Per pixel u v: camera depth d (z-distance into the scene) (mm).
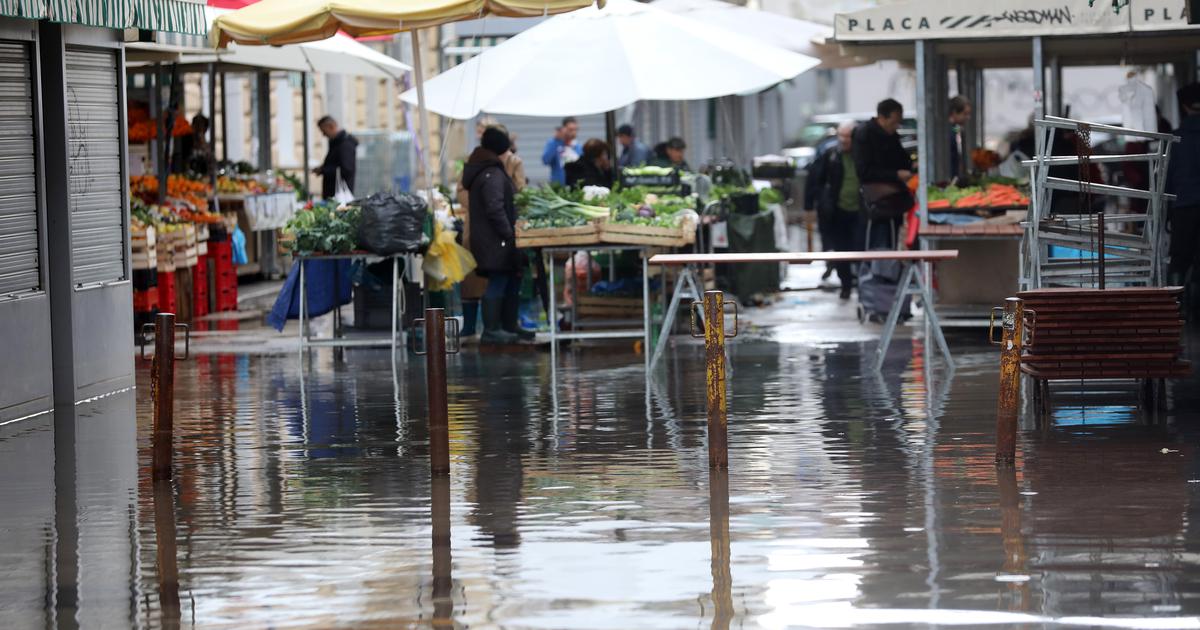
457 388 27656
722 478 19203
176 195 43062
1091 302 23047
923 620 13297
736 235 42219
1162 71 52469
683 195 39469
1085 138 27812
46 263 25781
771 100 86250
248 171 51031
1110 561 15000
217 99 61406
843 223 43875
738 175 46156
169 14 27938
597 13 35688
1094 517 16750
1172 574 14531
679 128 59125
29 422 24547
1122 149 48844
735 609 13719
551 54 34906
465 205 35688
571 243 32562
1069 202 35781
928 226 34156
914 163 39375
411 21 29234
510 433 22750
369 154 73125
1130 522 16516
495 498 18375
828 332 35500
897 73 73062
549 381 28359
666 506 17719
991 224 34219
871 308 37156
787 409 24438
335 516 17609
